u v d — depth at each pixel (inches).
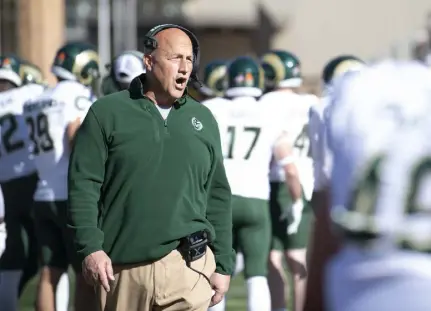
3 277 1007.6
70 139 928.3
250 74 981.2
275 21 4414.4
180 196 615.8
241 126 976.9
